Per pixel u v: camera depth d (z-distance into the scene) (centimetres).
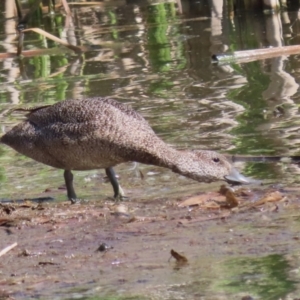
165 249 887
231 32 2228
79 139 1111
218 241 895
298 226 920
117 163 1127
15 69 1988
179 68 1873
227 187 1068
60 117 1132
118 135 1105
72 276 829
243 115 1471
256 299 725
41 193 1170
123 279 807
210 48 2050
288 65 1812
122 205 1073
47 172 1273
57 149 1129
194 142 1343
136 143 1112
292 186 1095
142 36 2264
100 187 1189
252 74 1764
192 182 1180
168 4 2753
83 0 2878
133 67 1919
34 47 2206
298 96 1559
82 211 1055
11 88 1795
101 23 2494
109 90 1717
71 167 1138
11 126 1505
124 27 2409
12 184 1220
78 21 2555
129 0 2825
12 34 2422
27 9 2745
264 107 1507
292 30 2178
